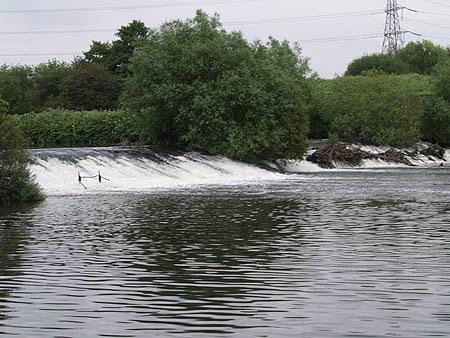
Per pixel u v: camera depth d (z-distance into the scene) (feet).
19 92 347.15
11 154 106.83
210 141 180.14
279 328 40.81
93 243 69.72
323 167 206.28
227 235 74.54
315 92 268.41
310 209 98.02
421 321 42.06
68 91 328.29
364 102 257.34
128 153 159.43
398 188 133.69
